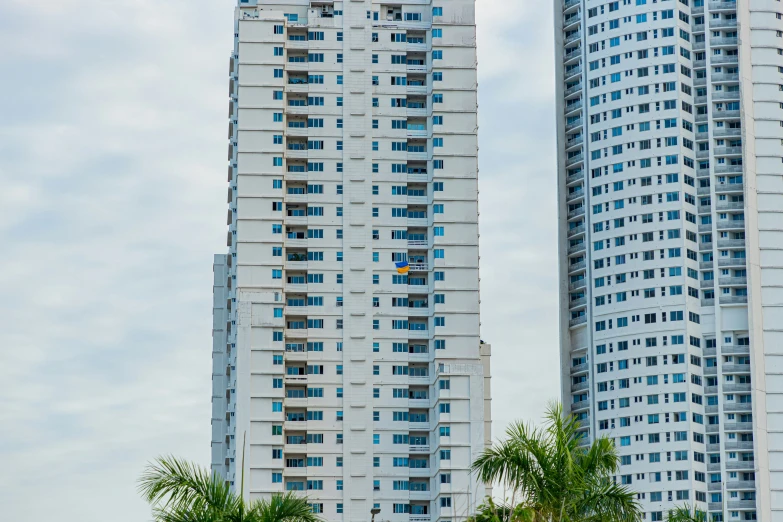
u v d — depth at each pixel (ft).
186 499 212.64
